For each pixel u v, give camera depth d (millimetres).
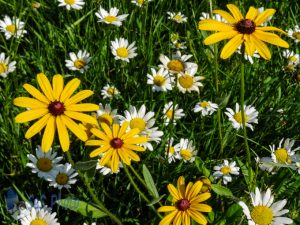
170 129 547
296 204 517
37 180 543
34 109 356
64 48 691
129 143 392
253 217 411
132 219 528
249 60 650
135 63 688
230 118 585
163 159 551
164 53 708
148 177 411
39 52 687
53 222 454
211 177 519
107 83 656
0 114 597
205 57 671
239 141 619
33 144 590
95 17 760
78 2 728
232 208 457
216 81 512
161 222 380
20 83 667
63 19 753
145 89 642
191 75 576
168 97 634
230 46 378
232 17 402
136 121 510
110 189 560
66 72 698
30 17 753
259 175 532
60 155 564
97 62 683
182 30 775
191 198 390
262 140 624
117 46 665
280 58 728
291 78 671
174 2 808
